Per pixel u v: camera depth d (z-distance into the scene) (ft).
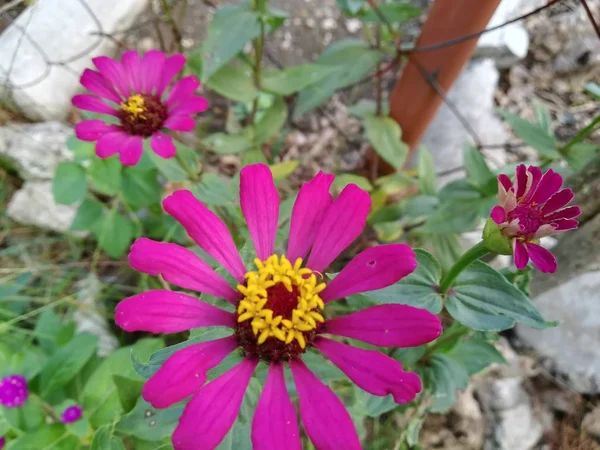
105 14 1.02
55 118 0.97
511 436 0.74
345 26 1.13
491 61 1.05
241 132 0.83
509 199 0.36
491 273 0.43
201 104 0.60
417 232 0.71
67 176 0.74
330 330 0.36
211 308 0.36
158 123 0.61
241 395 0.33
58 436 0.58
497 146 0.83
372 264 0.35
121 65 0.63
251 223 0.38
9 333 0.72
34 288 0.82
